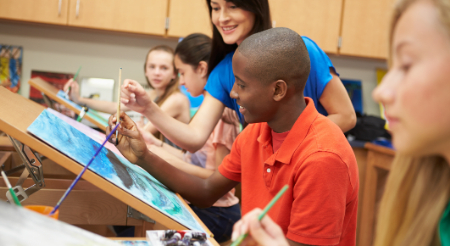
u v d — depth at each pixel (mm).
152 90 2736
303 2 2715
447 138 407
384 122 2746
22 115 834
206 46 1824
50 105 2018
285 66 825
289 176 851
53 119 972
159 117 1194
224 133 1513
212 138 1609
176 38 2787
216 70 1386
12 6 2398
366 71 3232
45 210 640
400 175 538
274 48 825
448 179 493
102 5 2506
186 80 1859
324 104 1279
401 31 422
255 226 512
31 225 445
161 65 2277
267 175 902
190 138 1251
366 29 2824
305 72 860
